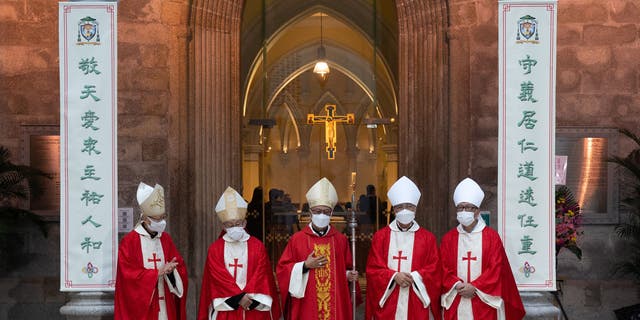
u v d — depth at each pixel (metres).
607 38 9.07
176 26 9.03
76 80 6.79
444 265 6.57
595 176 9.08
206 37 9.25
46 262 9.02
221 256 6.60
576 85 9.07
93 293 7.22
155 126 8.99
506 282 6.49
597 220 9.05
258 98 10.18
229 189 6.66
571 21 9.07
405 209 6.48
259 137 10.14
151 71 8.98
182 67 9.03
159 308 6.61
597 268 9.09
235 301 6.40
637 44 9.07
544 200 6.73
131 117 8.98
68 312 7.16
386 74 10.20
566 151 9.09
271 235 10.11
